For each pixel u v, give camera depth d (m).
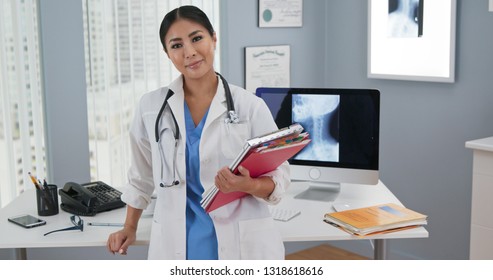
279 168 2.04
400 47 3.68
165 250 2.02
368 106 2.56
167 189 2.02
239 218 1.99
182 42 1.95
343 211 2.32
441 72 3.50
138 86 3.48
